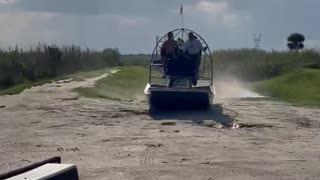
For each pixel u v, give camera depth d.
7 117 24.47
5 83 55.84
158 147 17.34
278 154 16.48
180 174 13.65
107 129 21.14
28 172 7.80
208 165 14.71
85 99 32.03
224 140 18.91
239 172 13.95
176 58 29.30
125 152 16.45
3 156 15.84
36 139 18.77
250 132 21.03
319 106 31.41
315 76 47.38
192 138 19.19
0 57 57.88
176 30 30.62
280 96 39.84
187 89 26.83
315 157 16.09
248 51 65.00
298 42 74.94
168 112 26.92
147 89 28.38
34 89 38.16
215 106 29.95
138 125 22.38
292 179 13.35
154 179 13.13
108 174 13.57
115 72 58.00
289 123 23.91
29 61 60.19
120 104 29.95
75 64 66.50
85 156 15.82
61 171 7.90
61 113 25.81
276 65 59.19
